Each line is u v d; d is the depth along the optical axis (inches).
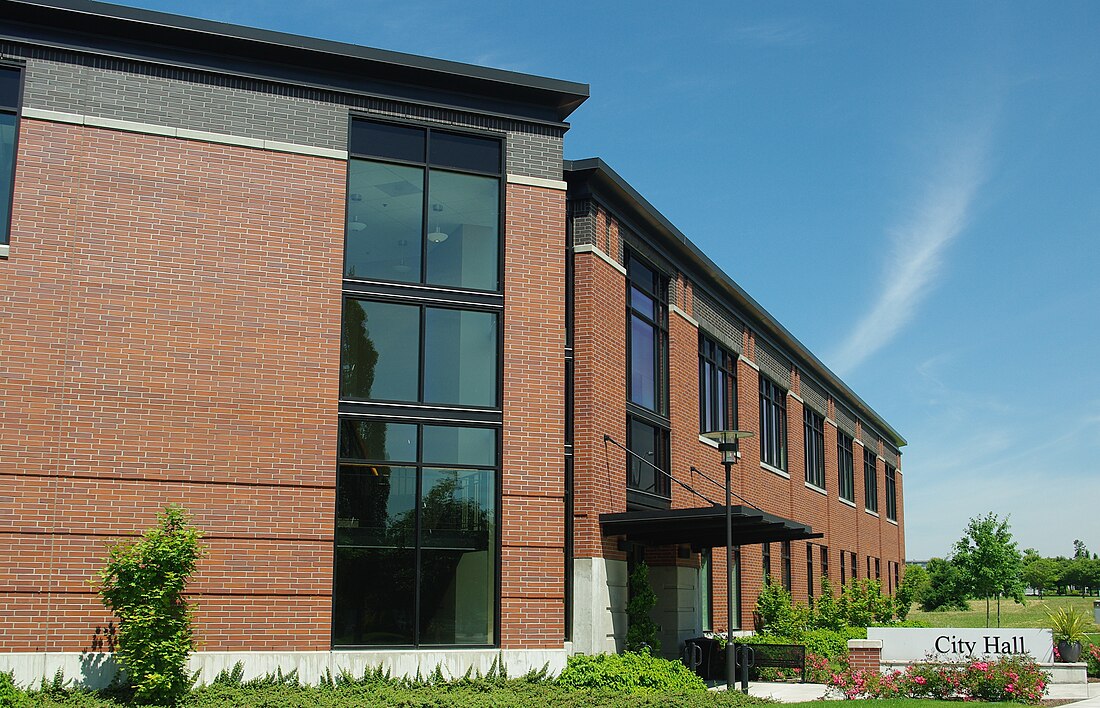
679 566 975.0
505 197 807.7
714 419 1175.0
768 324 1355.8
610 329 912.3
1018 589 1796.3
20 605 652.7
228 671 684.1
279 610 703.1
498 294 793.6
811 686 883.4
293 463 722.8
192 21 732.0
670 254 1067.3
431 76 792.9
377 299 762.2
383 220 778.2
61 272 693.9
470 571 753.6
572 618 832.9
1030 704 734.5
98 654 661.3
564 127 835.4
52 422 677.3
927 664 811.4
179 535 649.6
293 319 738.8
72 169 706.8
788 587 1398.9
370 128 787.4
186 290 718.5
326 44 762.2
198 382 711.7
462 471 764.0
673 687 748.0
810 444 1601.9
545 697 671.1
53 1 704.4
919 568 2571.4
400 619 729.6
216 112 745.6
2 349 674.2
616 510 888.3
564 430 818.2
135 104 727.7
